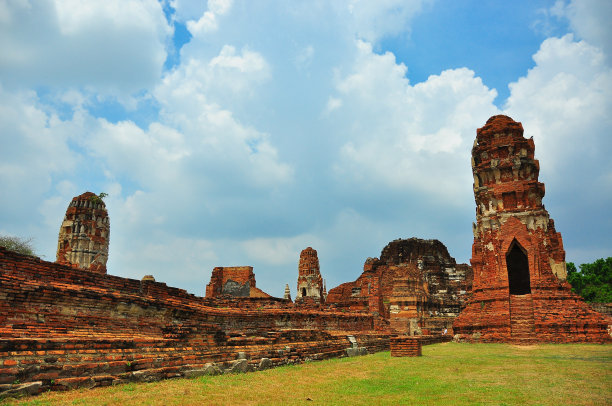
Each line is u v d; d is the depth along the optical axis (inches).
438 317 2311.8
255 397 520.4
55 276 774.5
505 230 1432.1
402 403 500.1
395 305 2233.0
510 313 1349.7
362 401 511.5
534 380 639.1
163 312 957.2
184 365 634.8
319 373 729.6
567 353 994.1
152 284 975.6
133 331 873.5
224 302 1286.9
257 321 1288.1
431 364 842.2
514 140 1455.5
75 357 517.7
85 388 498.9
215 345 748.0
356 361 909.2
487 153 1503.4
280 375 692.1
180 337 699.4
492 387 589.9
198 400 490.0
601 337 1211.9
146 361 586.9
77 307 765.3
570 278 3031.5
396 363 866.8
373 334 1311.5
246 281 2324.1
